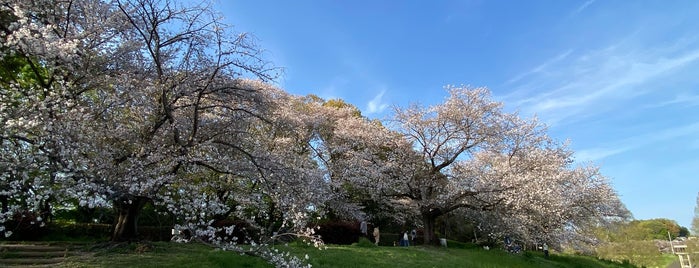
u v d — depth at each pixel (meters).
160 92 12.16
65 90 9.41
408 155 23.33
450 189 21.75
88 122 9.98
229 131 13.39
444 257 17.92
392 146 24.16
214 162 12.61
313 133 25.58
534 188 20.45
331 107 30.36
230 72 12.09
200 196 10.76
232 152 13.68
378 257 15.91
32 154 8.16
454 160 23.72
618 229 34.41
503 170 21.98
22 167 7.80
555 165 24.11
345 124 26.19
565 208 22.58
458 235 31.12
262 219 18.53
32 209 7.74
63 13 10.46
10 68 12.48
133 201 12.79
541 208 20.58
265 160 12.79
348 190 24.14
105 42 10.88
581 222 27.50
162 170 11.23
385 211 25.80
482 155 25.30
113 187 9.23
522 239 23.78
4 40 8.52
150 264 11.08
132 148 11.90
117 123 11.81
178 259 11.85
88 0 10.62
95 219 19.19
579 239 25.88
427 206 22.34
